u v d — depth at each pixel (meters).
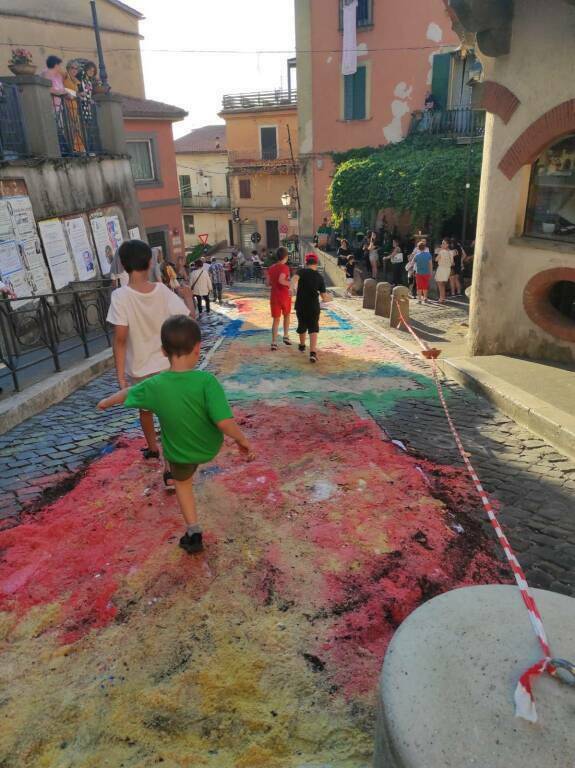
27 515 3.97
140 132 23.30
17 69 10.15
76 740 2.34
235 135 39.19
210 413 3.02
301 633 2.85
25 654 2.77
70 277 11.08
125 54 24.38
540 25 6.95
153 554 3.46
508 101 7.57
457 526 3.80
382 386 7.21
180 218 25.98
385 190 19.73
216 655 2.73
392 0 22.48
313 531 3.69
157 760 2.25
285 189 39.22
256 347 9.59
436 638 1.86
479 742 1.51
